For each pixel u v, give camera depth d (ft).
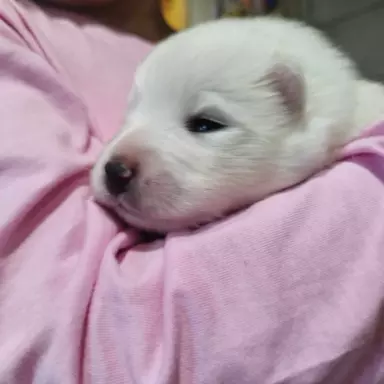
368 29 1.04
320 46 0.57
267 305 0.38
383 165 0.45
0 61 0.50
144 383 0.36
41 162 0.44
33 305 0.39
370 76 1.04
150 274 0.40
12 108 0.47
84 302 0.39
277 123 0.49
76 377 0.37
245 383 0.36
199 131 0.48
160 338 0.38
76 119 0.52
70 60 0.59
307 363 0.37
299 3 1.03
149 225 0.46
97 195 0.46
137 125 0.48
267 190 0.49
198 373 0.37
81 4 0.68
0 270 0.40
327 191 0.43
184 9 0.82
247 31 0.53
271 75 0.50
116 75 0.62
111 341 0.38
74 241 0.42
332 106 0.52
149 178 0.45
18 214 0.41
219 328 0.37
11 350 0.38
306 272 0.39
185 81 0.48
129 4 0.76
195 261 0.39
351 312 0.38
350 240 0.41
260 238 0.39
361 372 0.40
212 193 0.46
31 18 0.58
